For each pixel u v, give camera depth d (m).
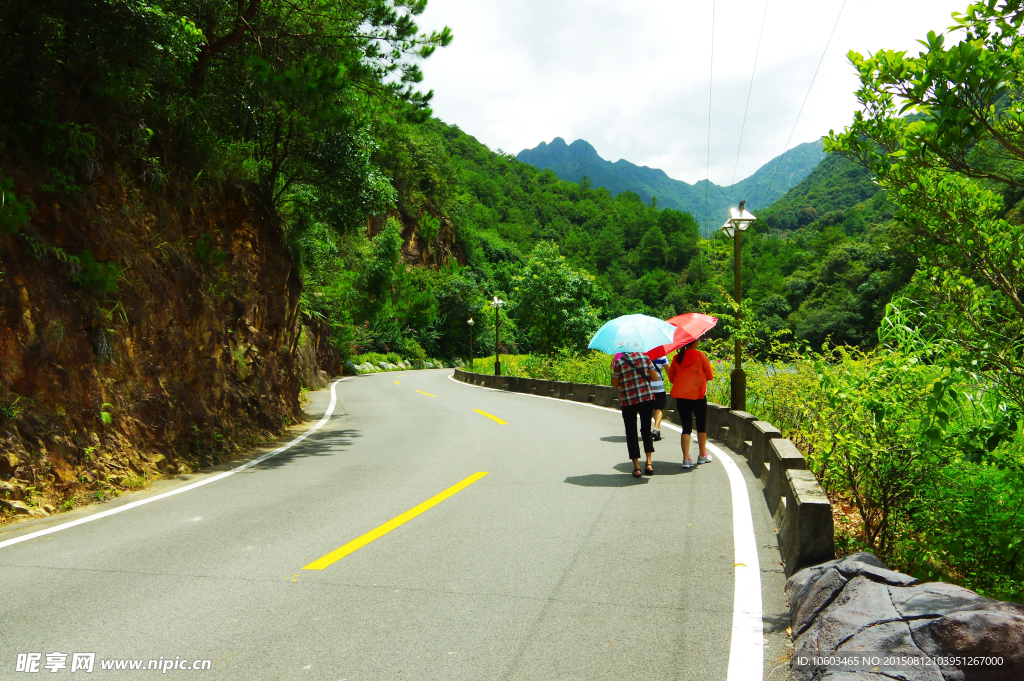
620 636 3.46
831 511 4.25
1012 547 4.34
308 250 22.12
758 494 6.71
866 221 172.75
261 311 13.69
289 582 4.33
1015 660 2.50
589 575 4.41
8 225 7.08
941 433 4.64
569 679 2.99
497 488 7.29
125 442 7.90
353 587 4.23
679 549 4.94
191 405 9.57
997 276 3.87
